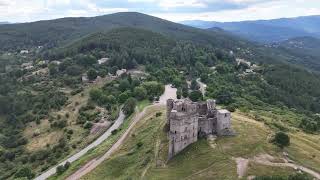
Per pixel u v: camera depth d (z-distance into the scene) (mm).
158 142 177625
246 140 164625
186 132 163625
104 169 175875
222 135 170000
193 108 166125
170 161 160375
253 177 136625
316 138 192500
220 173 141750
